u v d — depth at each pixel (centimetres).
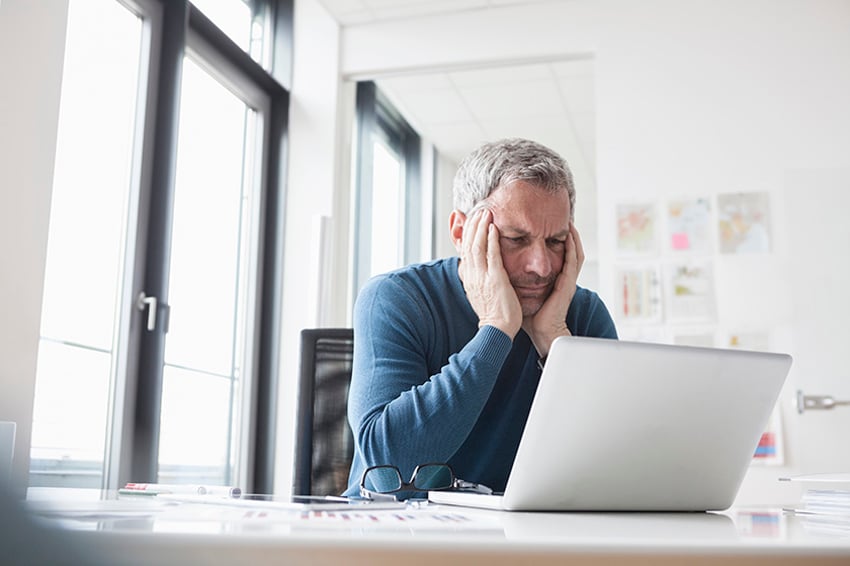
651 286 341
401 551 34
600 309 160
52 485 235
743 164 340
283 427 360
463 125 472
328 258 293
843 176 329
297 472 157
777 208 333
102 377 261
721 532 50
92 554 18
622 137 353
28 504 17
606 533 45
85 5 254
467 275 137
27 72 205
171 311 304
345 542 34
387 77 393
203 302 329
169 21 297
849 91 333
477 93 431
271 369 365
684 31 354
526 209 135
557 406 76
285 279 375
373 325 135
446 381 118
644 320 339
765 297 329
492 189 138
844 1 339
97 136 260
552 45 367
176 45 295
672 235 342
